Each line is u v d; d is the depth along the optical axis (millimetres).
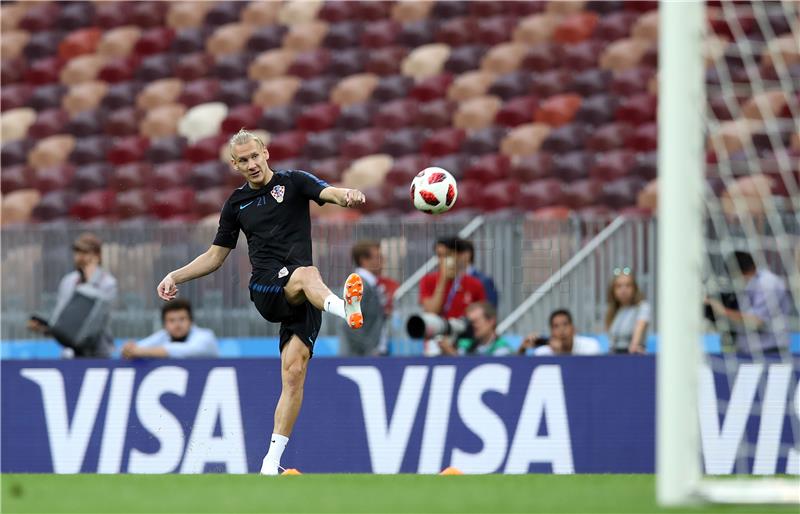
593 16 60625
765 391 30297
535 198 52156
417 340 34531
